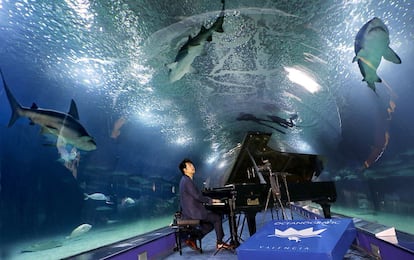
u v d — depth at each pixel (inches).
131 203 593.0
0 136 294.8
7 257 358.0
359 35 148.9
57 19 183.9
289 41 207.8
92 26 194.4
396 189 266.4
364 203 379.6
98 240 483.8
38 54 204.8
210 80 300.5
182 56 225.0
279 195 206.4
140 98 314.3
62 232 523.2
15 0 161.2
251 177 282.4
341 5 150.7
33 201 421.1
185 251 221.3
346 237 71.1
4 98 244.4
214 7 177.8
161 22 194.5
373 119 235.8
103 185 476.4
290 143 502.3
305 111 349.1
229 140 565.0
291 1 164.1
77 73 241.8
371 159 304.5
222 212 215.9
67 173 464.4
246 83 309.6
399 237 132.9
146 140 405.7
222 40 216.2
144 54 235.0
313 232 72.3
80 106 286.7
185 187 196.9
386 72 160.4
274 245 66.8
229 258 182.1
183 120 396.5
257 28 198.5
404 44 134.3
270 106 385.4
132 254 161.3
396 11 126.3
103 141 364.5
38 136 331.9
